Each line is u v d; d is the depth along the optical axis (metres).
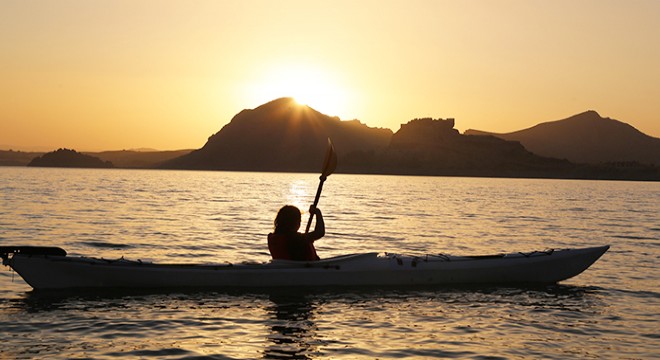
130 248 16.61
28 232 19.86
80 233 20.00
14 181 79.25
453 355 7.33
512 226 26.34
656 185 174.25
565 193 83.75
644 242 20.39
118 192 55.12
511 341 7.98
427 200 51.50
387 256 11.67
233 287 10.84
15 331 8.09
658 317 9.38
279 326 8.55
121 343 7.63
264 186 88.88
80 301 9.85
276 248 11.07
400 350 7.50
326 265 11.01
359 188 87.50
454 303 10.18
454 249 17.77
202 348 7.46
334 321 8.88
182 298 10.15
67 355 7.10
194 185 85.88
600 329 8.63
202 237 19.66
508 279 11.95
